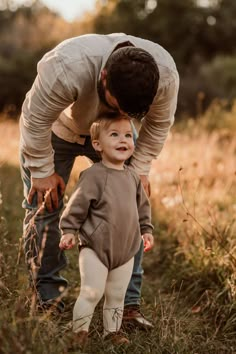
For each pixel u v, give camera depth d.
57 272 3.67
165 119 3.39
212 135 11.10
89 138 3.52
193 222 5.12
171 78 3.16
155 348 3.38
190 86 23.06
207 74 24.58
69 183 7.07
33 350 2.72
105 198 3.13
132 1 38.53
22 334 2.73
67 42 3.08
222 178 7.71
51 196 3.44
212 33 38.31
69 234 3.12
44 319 3.10
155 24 38.44
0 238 4.22
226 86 23.50
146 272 5.05
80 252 3.20
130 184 3.23
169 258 5.04
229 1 38.88
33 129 3.20
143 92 2.70
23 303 3.15
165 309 3.84
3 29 42.09
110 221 3.12
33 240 3.57
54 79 3.01
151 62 2.74
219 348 3.67
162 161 8.01
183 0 38.31
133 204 3.21
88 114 3.26
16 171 7.80
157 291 4.57
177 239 5.29
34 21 36.88
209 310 4.13
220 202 6.45
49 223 3.53
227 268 4.38
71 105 3.27
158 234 5.66
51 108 3.10
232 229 4.91
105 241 3.12
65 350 2.83
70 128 3.45
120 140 3.16
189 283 4.57
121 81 2.70
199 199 6.29
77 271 4.56
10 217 5.32
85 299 3.12
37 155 3.32
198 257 4.63
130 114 2.79
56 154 3.55
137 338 3.38
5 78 28.17
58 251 3.62
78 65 2.99
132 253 3.24
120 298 3.27
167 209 5.97
